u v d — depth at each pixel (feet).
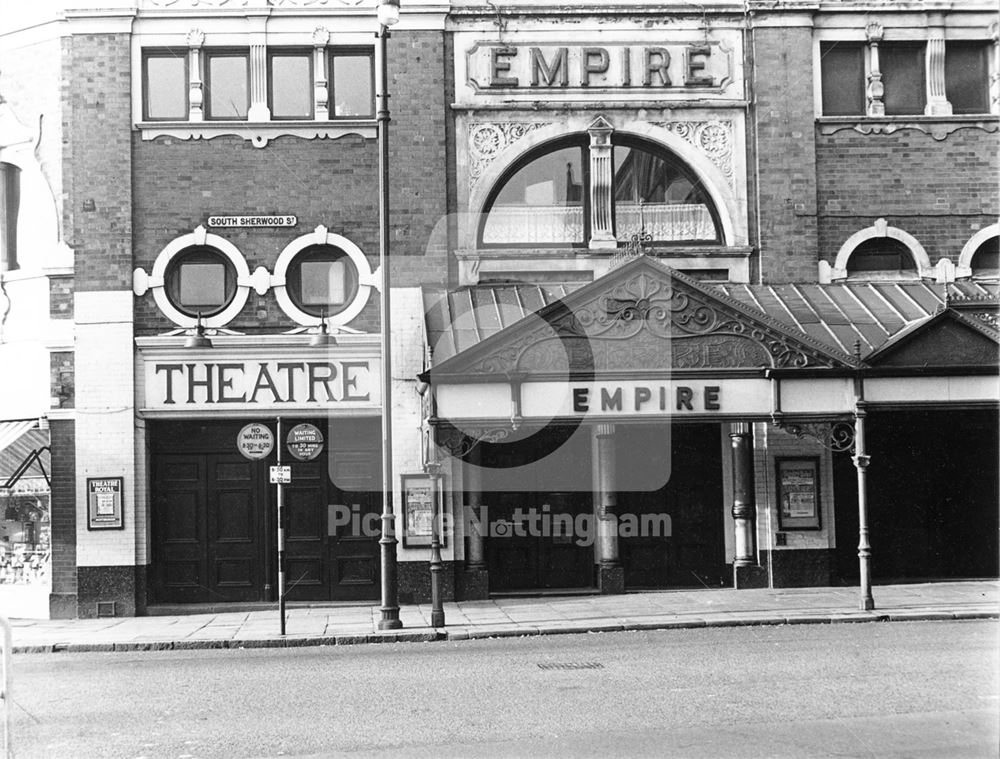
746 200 71.26
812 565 69.15
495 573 68.95
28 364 70.03
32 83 70.95
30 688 41.88
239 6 70.08
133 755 29.84
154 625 62.34
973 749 27.96
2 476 70.28
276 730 32.68
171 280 69.56
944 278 71.20
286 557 69.15
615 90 71.00
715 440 70.03
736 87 71.41
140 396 68.90
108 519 68.08
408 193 70.08
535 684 39.47
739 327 61.26
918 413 71.31
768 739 29.45
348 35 70.49
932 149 71.72
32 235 70.64
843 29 71.82
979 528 70.95
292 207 69.82
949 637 49.29
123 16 69.92
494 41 70.90
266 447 58.59
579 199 71.15
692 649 47.29
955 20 71.87
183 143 69.82
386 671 43.91
